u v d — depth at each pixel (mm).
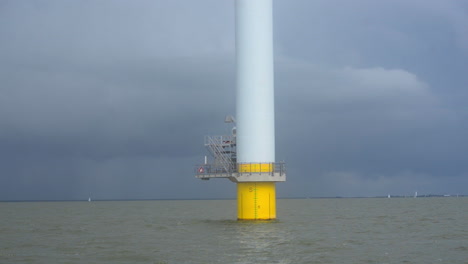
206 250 34938
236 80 49125
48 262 31141
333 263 29922
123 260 31594
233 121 50562
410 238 43469
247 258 31547
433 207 135625
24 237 46969
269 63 48688
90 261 31391
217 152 50531
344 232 48719
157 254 33594
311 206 155250
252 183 48250
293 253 33594
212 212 109000
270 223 48625
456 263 30109
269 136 48188
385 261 30719
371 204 178000
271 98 48656
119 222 70250
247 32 48500
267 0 48906
